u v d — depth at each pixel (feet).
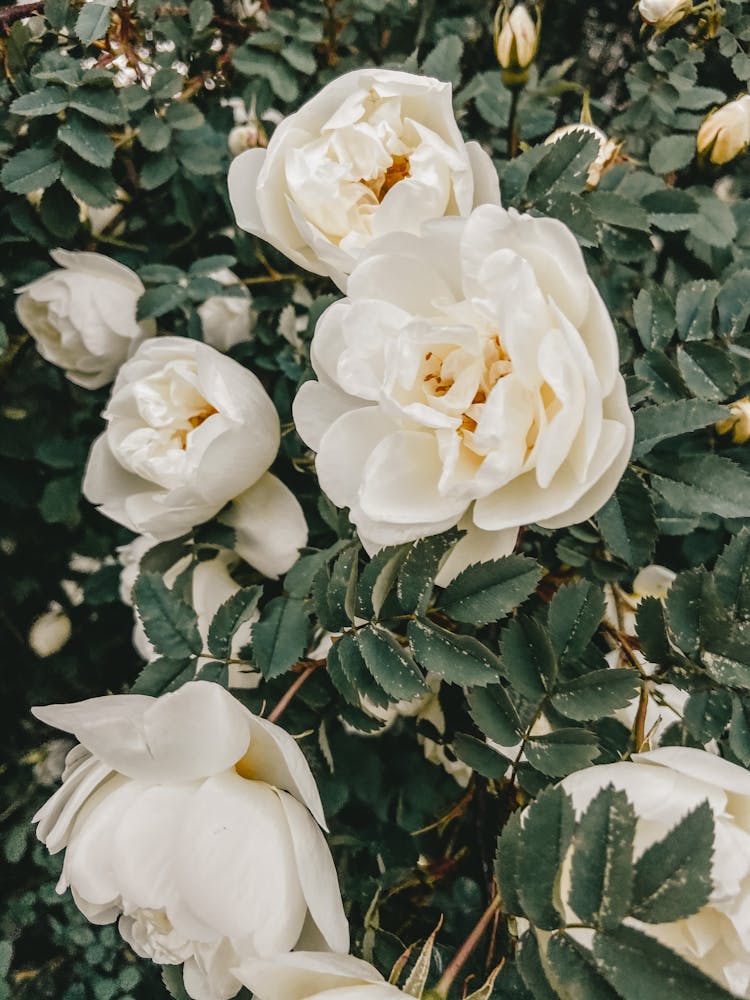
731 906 0.46
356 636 0.58
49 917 0.85
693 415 0.56
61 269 0.84
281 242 0.65
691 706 0.55
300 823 0.56
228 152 0.87
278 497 0.72
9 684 0.93
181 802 0.56
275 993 0.51
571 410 0.48
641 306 0.67
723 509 0.57
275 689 0.67
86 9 0.73
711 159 0.74
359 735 0.79
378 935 0.61
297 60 0.82
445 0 0.92
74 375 0.85
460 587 0.55
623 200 0.67
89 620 0.94
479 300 0.50
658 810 0.48
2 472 0.88
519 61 0.69
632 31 0.95
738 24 0.80
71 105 0.73
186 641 0.63
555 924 0.45
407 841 0.75
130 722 0.53
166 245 0.88
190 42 0.85
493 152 0.91
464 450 0.53
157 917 0.57
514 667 0.55
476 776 0.68
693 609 0.54
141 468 0.71
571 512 0.51
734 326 0.67
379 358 0.54
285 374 0.78
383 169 0.64
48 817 0.58
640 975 0.43
